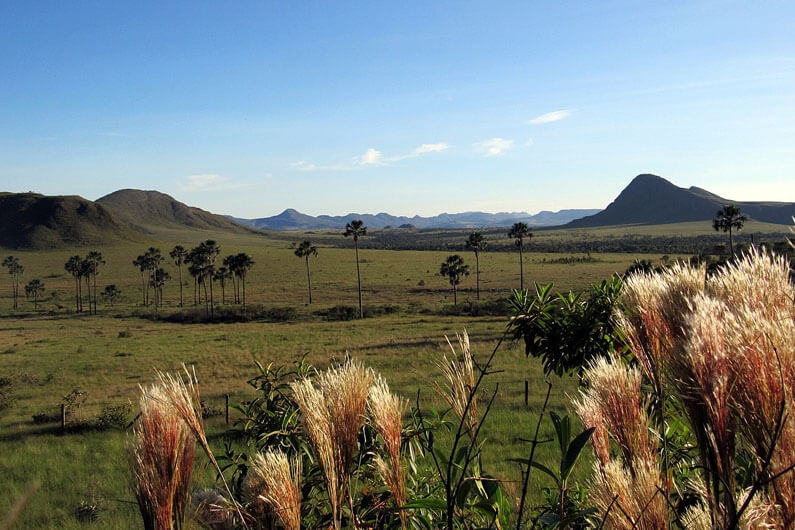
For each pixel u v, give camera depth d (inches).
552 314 136.8
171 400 60.7
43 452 571.5
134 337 2044.8
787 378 38.8
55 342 1975.9
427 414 407.5
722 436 42.2
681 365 46.5
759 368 39.9
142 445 59.9
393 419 68.8
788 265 46.4
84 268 3614.7
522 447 442.6
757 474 41.9
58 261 6688.0
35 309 3668.8
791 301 44.3
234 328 2346.2
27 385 1122.7
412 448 100.6
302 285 4175.7
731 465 42.3
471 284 3740.2
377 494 91.7
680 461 79.5
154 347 1686.8
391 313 2694.4
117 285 4845.0
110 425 683.4
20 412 848.3
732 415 42.4
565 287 2952.8
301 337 1784.0
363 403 61.7
